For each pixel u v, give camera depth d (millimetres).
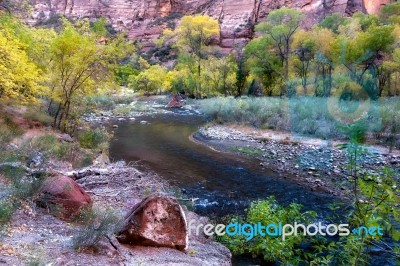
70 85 12734
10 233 3398
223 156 12555
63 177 4840
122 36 13234
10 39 10578
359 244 2258
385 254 3988
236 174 10172
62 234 3719
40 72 11953
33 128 11164
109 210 4457
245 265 4734
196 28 41969
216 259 4375
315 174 9984
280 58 28391
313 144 13195
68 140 11031
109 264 3109
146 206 4051
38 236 3480
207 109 22391
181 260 3775
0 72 8984
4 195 4051
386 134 11008
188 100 33469
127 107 27109
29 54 12578
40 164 6051
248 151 13227
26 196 4410
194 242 4938
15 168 5188
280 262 4664
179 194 7301
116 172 7395
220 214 6852
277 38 28391
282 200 7922
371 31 16875
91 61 12320
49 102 14266
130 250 3689
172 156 12453
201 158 12203
